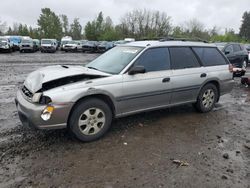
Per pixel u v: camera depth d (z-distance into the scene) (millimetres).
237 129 5289
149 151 4164
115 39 63344
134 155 4020
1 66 15914
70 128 4234
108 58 5402
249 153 4250
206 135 4902
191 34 65250
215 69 6195
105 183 3291
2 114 5680
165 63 5328
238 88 9758
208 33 73875
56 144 4289
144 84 4906
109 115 4586
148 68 5051
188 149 4285
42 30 73688
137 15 62094
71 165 3672
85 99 4305
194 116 5977
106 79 4480
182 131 5047
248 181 3449
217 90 6406
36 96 3986
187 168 3697
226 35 68875
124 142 4457
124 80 4664
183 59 5660
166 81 5242
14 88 8688
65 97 4016
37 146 4195
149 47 5152
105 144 4359
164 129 5105
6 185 3191
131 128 5082
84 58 26016
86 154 4000
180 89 5535
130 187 3232
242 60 15016
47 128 4016
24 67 15781
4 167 3564
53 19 73875
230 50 14367
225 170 3689
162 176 3480
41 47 34969
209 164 3834
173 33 61688
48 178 3354
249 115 6270
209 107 6281
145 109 5117
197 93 5938
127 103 4793
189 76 5641
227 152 4246
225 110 6613
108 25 71250
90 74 4426
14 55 27281
